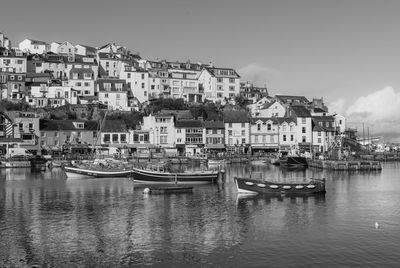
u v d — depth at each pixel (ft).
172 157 400.47
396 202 172.96
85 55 612.70
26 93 488.02
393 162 459.32
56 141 413.39
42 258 102.42
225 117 467.52
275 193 194.39
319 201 176.04
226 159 415.03
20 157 352.90
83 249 108.88
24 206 165.58
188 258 101.60
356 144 535.60
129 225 133.18
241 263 98.12
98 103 492.13
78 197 188.14
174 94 572.10
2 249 109.09
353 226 130.21
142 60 626.64
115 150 423.23
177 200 179.83
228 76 595.88
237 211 154.71
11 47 643.45
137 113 480.23
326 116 520.83
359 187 222.28
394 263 97.40
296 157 362.33
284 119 476.13
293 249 107.45
